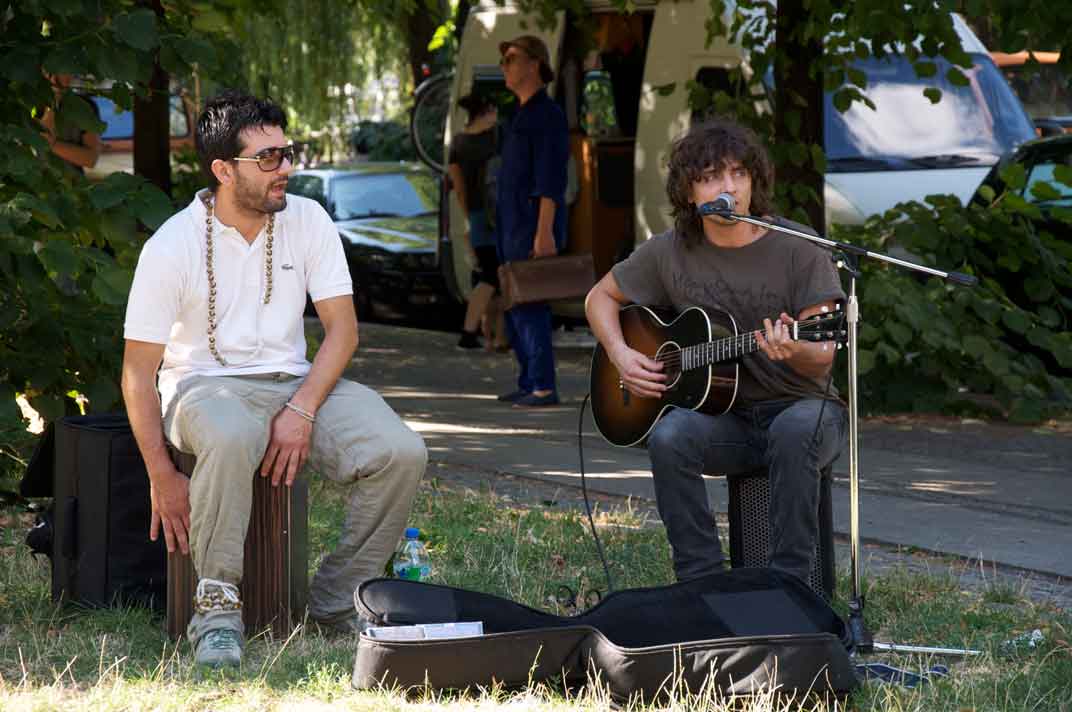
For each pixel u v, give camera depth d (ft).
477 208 39.04
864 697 13.05
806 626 13.85
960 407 32.12
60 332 21.03
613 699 12.89
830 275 15.69
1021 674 13.74
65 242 20.13
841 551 19.65
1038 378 31.37
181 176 33.55
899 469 25.91
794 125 31.91
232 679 13.56
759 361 16.03
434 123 53.88
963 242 32.45
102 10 20.98
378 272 48.80
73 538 16.07
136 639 14.82
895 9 29.27
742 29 36.58
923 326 30.73
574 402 34.06
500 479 24.58
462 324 50.01
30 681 13.41
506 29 41.68
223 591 14.49
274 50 64.75
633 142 40.55
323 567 15.56
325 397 15.28
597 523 20.71
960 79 30.81
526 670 13.20
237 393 15.03
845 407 16.02
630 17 40.73
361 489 15.23
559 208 32.94
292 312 15.56
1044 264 31.99
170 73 21.59
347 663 14.08
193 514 14.47
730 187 15.83
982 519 21.61
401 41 69.92
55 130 21.31
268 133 14.80
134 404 14.80
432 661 13.04
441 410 32.65
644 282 16.97
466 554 18.61
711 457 15.81
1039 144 34.91
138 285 14.87
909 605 16.47
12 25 20.51
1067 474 25.53
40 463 17.07
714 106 33.81
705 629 13.89
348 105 83.51
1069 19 26.17
